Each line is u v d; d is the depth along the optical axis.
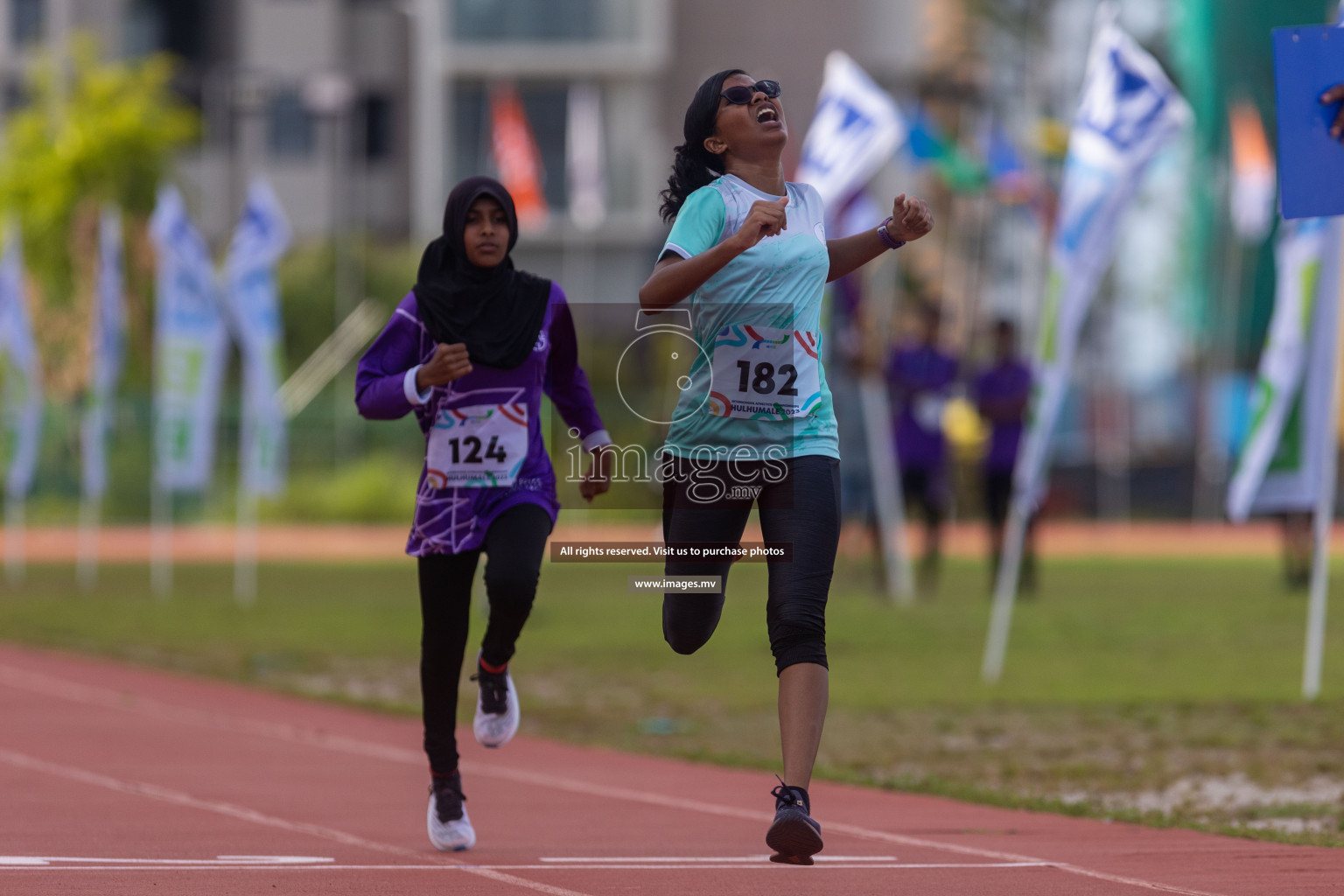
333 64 124.94
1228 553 68.06
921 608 44.56
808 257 13.40
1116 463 89.44
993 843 16.11
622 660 35.06
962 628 39.22
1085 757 22.36
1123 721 25.36
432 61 117.44
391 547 79.25
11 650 37.22
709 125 13.70
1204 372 93.88
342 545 80.38
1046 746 23.23
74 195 103.00
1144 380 94.12
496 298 14.78
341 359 100.44
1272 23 99.31
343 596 51.75
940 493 49.28
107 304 56.84
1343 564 59.38
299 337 107.06
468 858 15.05
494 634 15.41
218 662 34.69
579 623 43.50
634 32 116.94
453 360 14.17
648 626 42.69
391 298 108.62
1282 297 29.38
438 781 15.69
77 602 49.50
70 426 89.25
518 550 14.78
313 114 124.62
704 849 15.75
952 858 15.11
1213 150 98.69
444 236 14.91
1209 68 99.50
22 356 61.00
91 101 106.56
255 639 39.22
